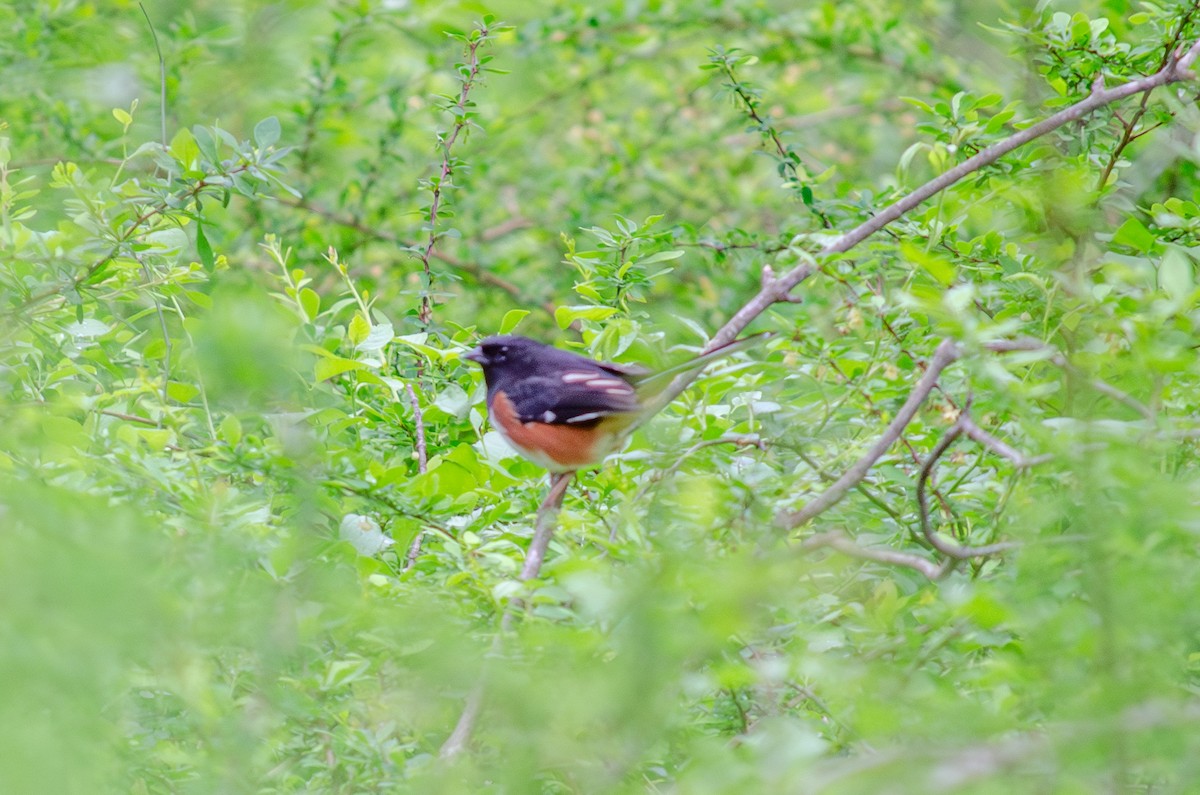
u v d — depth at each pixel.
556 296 17.59
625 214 18.23
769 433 9.31
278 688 6.88
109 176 16.06
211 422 8.97
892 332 9.78
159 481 7.54
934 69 18.80
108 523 5.98
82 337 11.05
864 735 5.96
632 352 11.06
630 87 20.95
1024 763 5.12
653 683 5.80
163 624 6.04
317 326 10.41
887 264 10.53
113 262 10.35
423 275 11.91
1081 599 7.24
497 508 9.06
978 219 10.77
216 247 12.84
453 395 11.04
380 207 17.59
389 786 7.21
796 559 6.40
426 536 9.72
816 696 7.62
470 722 6.98
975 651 7.82
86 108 17.78
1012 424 8.81
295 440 7.76
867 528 9.29
